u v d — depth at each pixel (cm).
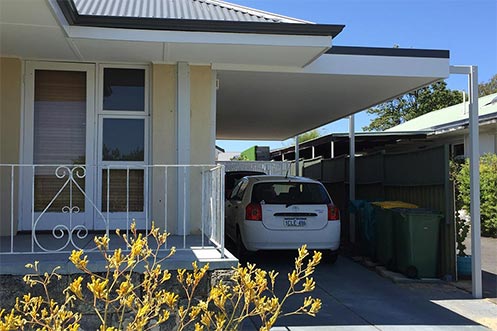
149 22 531
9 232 612
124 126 654
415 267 759
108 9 598
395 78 735
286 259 910
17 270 421
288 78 742
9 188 614
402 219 776
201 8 658
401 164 949
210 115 659
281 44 566
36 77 639
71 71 646
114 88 654
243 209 836
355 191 1211
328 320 559
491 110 1655
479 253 680
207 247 519
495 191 1266
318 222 820
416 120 2417
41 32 514
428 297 669
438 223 766
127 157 651
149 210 644
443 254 779
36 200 630
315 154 1933
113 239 592
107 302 282
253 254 858
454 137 1558
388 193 1017
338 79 750
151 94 650
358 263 904
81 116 647
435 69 716
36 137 637
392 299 656
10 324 290
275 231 805
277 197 832
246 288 328
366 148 1778
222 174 476
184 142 641
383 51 714
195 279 352
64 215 633
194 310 336
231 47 575
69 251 487
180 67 646
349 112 1112
